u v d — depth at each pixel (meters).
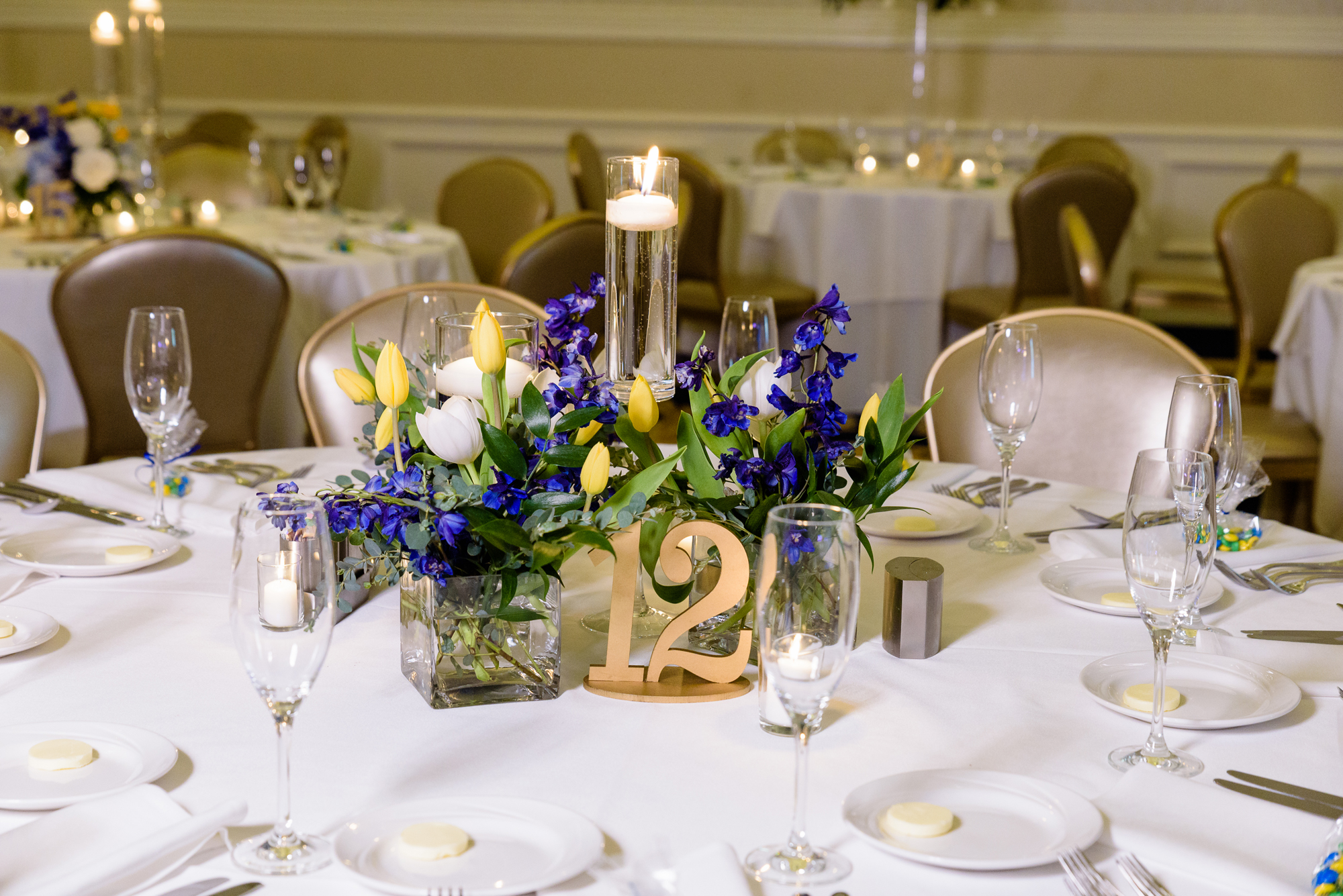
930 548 1.61
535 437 1.08
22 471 2.04
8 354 2.06
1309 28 6.32
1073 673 1.22
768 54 6.52
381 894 0.81
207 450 3.04
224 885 0.83
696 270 4.70
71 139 3.70
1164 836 0.88
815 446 1.15
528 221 4.96
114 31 5.00
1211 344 5.93
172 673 1.18
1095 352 2.19
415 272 3.69
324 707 1.11
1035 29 6.43
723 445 1.14
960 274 4.94
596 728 1.08
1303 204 4.10
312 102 6.62
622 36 6.51
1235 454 1.47
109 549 1.48
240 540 0.82
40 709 1.10
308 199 4.21
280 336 3.06
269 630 0.82
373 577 1.31
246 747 1.03
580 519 1.10
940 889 0.84
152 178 4.12
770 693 1.06
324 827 0.92
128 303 2.87
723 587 1.14
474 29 6.52
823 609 0.82
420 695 1.14
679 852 0.88
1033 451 2.19
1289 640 1.29
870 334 4.89
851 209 4.79
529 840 0.88
